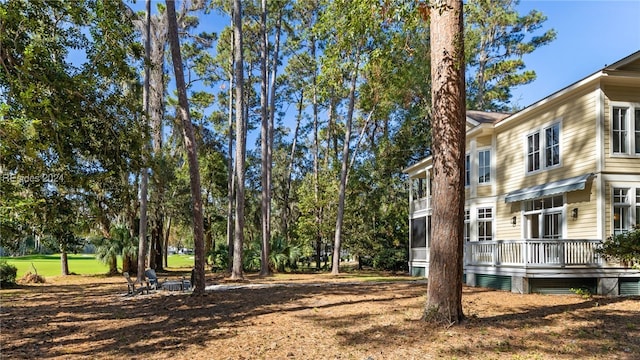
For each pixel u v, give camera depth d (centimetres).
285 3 2869
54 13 823
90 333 805
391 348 662
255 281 1970
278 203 4050
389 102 2742
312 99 3603
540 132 1575
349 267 3481
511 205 1752
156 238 2923
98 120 884
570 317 873
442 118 795
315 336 743
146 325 870
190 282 1535
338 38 993
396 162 3119
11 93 680
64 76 786
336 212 3125
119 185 985
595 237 1289
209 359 617
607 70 1271
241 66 2178
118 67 902
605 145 1288
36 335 794
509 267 1354
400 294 1279
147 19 2044
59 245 910
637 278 1273
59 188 823
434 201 810
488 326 786
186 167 3191
